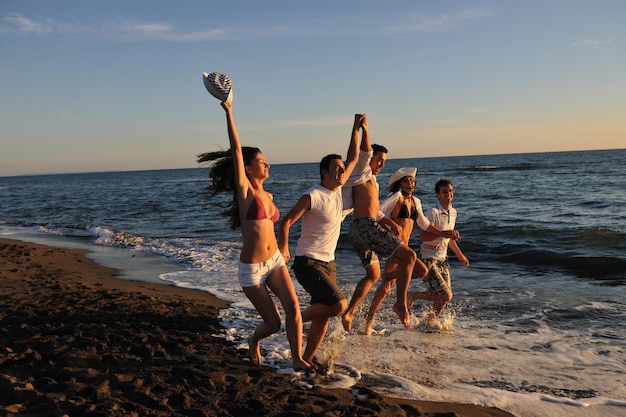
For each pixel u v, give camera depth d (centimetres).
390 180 581
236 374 418
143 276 935
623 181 3347
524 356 496
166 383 391
